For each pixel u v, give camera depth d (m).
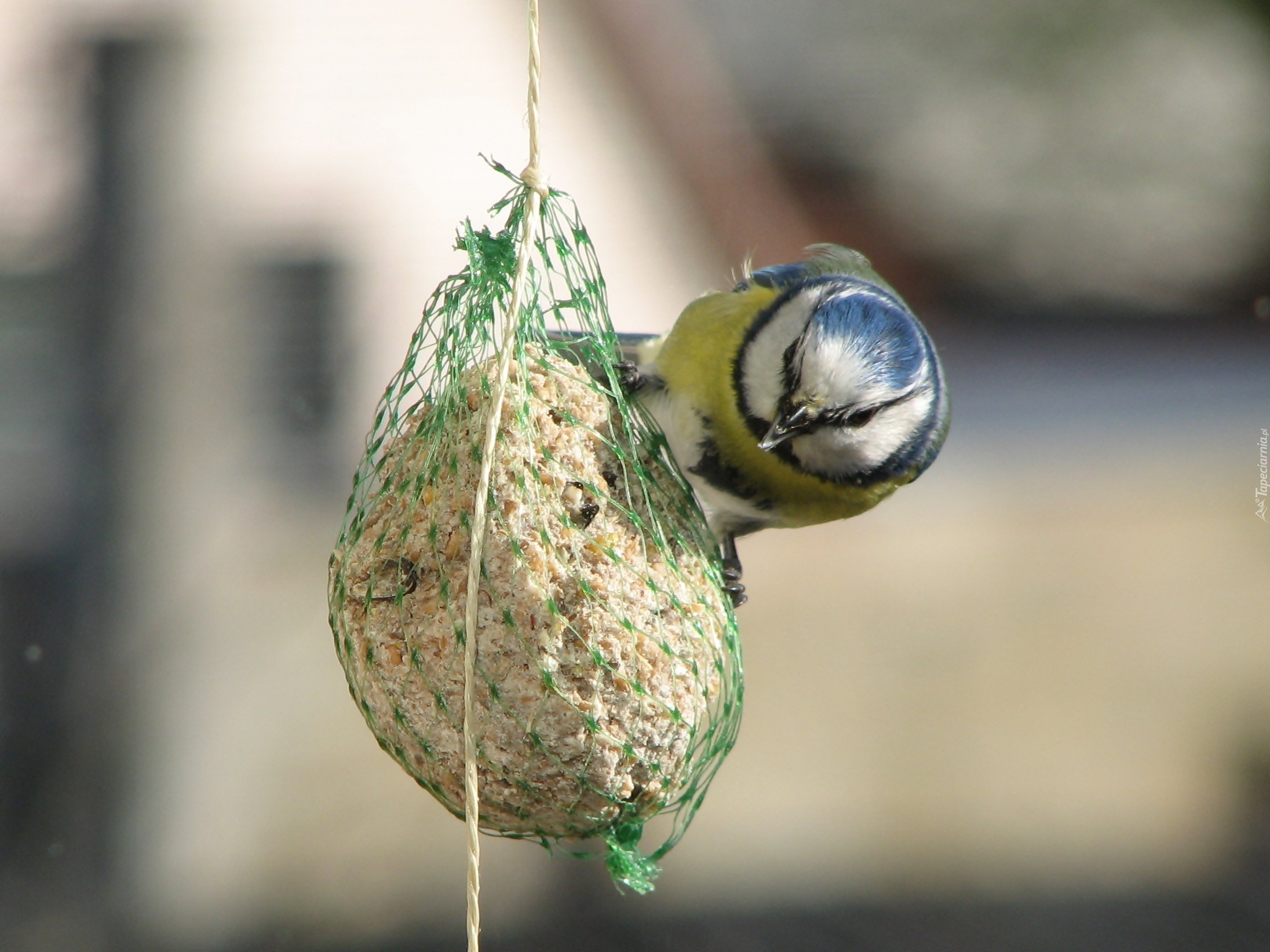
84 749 10.49
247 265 15.41
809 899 11.95
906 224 26.92
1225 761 14.62
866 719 15.21
